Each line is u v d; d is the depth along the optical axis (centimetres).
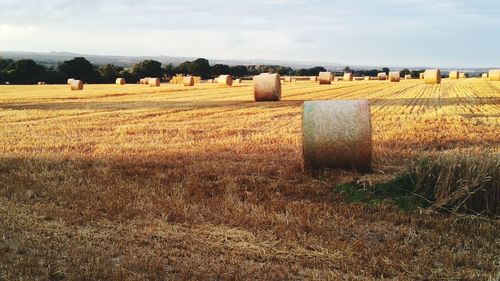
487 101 2952
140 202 927
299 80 7694
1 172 1177
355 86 5097
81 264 666
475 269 662
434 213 867
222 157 1313
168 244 742
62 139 1672
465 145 1479
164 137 1700
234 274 639
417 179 944
